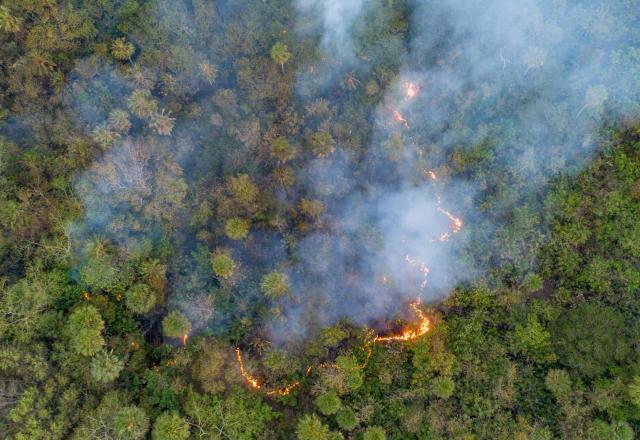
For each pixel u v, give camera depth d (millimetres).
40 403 49125
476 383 53875
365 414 52562
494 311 56031
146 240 57219
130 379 54469
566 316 53656
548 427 51219
